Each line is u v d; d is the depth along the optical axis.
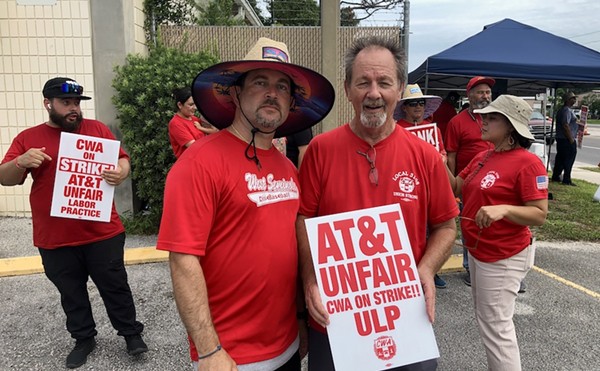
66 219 2.91
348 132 1.99
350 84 1.91
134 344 3.11
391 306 1.76
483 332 2.68
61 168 2.87
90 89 6.25
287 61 1.75
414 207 1.94
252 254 1.65
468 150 4.47
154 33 7.05
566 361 3.20
